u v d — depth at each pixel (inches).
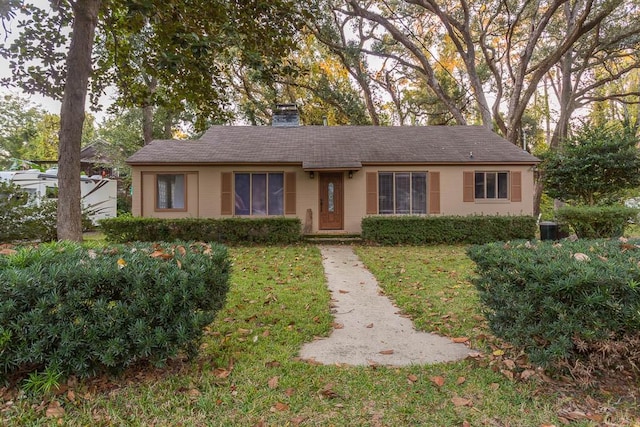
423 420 87.4
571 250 120.1
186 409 91.9
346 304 190.7
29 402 92.0
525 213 483.2
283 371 112.5
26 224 374.0
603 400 94.7
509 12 695.7
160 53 235.9
